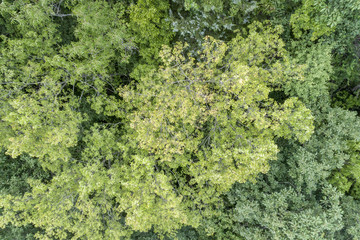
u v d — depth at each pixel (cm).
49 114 889
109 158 1051
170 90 1016
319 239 865
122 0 1109
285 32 1197
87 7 943
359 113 1508
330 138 1130
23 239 1055
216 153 902
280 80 1062
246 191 1140
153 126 936
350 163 1180
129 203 929
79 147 1227
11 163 1110
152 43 1093
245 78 785
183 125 1030
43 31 943
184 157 1081
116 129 1188
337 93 1500
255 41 1035
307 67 1044
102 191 1070
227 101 934
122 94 1030
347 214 1097
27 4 810
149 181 912
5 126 906
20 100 811
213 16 989
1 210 1045
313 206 1003
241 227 1102
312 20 960
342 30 1043
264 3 1090
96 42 963
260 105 1080
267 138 994
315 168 1043
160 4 985
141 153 1124
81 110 1245
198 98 922
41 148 877
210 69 955
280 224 923
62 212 974
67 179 940
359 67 1259
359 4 755
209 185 1190
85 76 1076
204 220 1186
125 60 1066
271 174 1154
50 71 988
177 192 1235
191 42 1104
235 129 1023
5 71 875
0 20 1000
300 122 916
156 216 993
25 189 1088
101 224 1075
